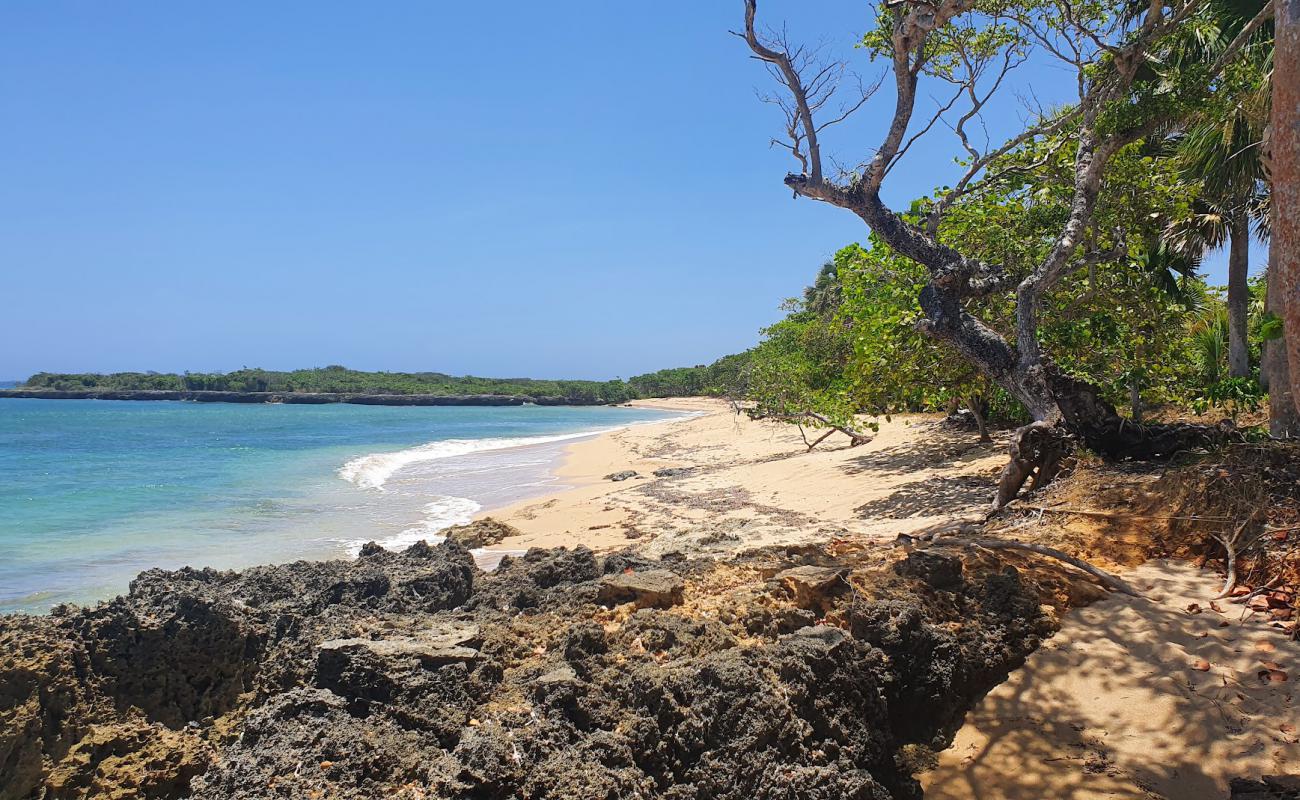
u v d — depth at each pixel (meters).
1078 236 10.52
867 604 5.38
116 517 15.45
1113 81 11.40
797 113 10.76
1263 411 15.08
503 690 4.51
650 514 13.99
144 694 4.59
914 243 10.59
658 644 5.05
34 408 78.31
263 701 4.86
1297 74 3.41
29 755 3.91
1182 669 5.12
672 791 4.07
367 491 19.72
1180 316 15.37
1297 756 4.24
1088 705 4.98
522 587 6.80
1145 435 9.88
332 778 3.60
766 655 4.69
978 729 4.97
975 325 10.59
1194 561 6.69
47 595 9.58
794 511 13.01
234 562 11.48
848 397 15.87
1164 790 4.21
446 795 3.58
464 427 52.94
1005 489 9.76
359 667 4.31
